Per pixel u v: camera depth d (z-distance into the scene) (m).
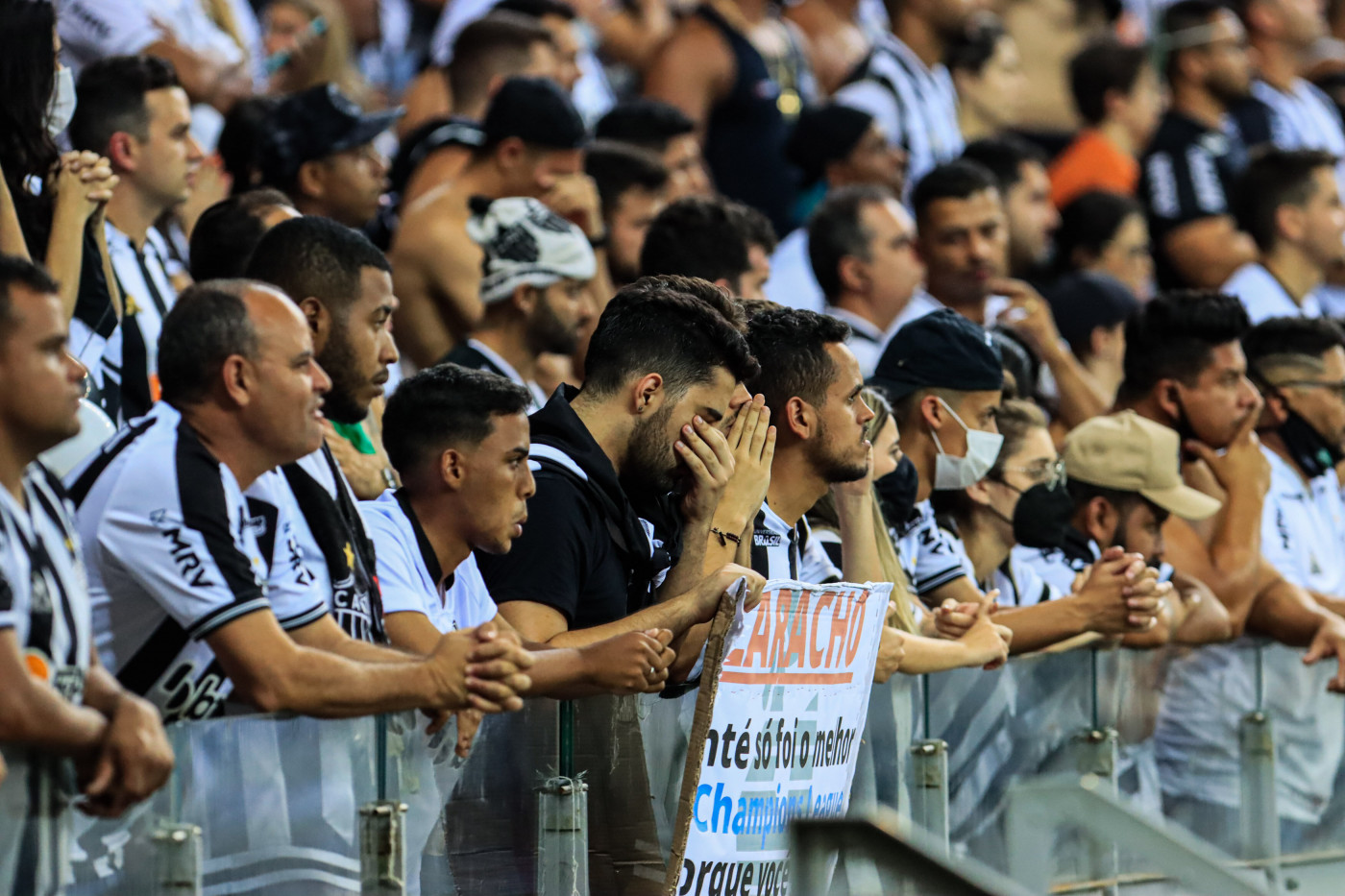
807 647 12.98
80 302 14.50
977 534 17.89
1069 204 27.58
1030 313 22.56
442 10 32.88
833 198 23.02
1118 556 16.25
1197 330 20.06
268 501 12.04
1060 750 15.80
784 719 12.86
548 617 12.64
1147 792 16.56
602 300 21.78
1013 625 15.99
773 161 29.02
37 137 14.17
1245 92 33.12
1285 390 22.05
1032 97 37.00
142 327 15.77
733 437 13.88
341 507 12.77
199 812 10.38
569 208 20.58
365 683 11.08
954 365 17.02
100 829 9.80
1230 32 32.78
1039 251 27.30
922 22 32.19
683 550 13.27
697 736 12.08
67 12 21.33
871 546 15.23
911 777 14.41
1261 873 17.70
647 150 24.41
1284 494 21.80
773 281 25.23
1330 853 18.53
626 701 12.62
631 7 32.62
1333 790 18.67
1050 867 15.46
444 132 22.00
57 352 10.00
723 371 13.42
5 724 9.33
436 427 12.79
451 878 11.67
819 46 32.97
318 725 11.07
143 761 9.80
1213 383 20.02
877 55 29.39
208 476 11.24
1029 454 17.94
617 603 13.18
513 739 12.01
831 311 22.94
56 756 9.60
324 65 26.69
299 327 11.63
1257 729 17.91
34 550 9.83
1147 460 18.62
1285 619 19.80
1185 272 30.19
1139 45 33.06
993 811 15.04
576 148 20.67
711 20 28.91
